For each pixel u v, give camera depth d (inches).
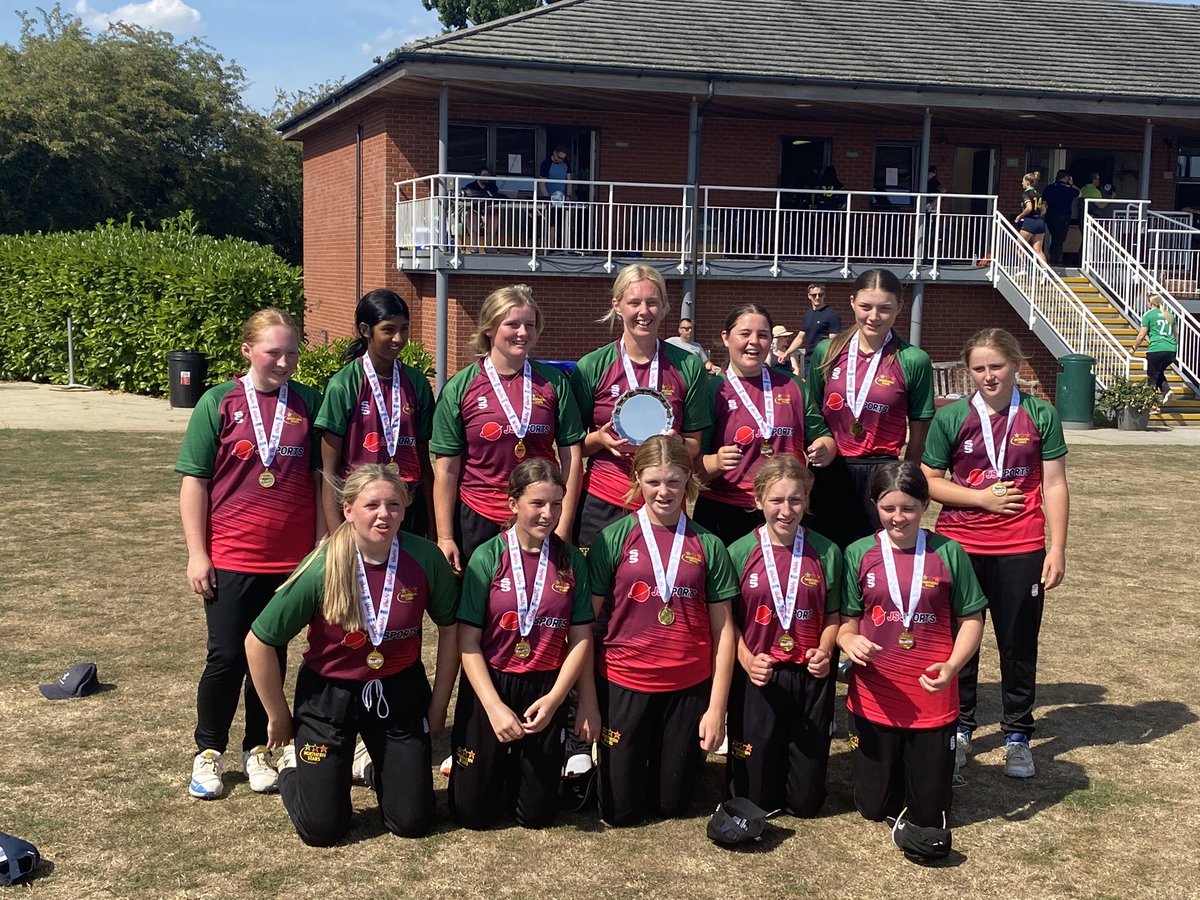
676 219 889.5
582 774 194.5
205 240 908.6
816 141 926.4
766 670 186.2
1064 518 210.7
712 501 220.1
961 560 187.0
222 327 754.8
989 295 882.1
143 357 799.1
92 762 205.9
